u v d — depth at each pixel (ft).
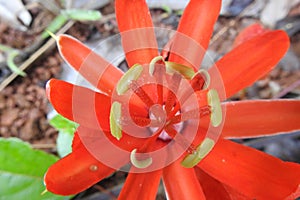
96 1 0.76
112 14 0.76
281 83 0.72
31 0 0.74
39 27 0.75
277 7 0.75
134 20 0.44
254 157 0.40
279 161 0.39
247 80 0.43
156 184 0.40
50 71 0.72
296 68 0.73
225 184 0.43
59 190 0.38
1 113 0.70
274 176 0.39
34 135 0.69
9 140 0.57
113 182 0.64
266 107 0.43
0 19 0.74
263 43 0.42
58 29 0.74
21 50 0.73
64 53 0.43
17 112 0.70
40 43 0.72
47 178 0.37
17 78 0.72
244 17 0.76
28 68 0.72
